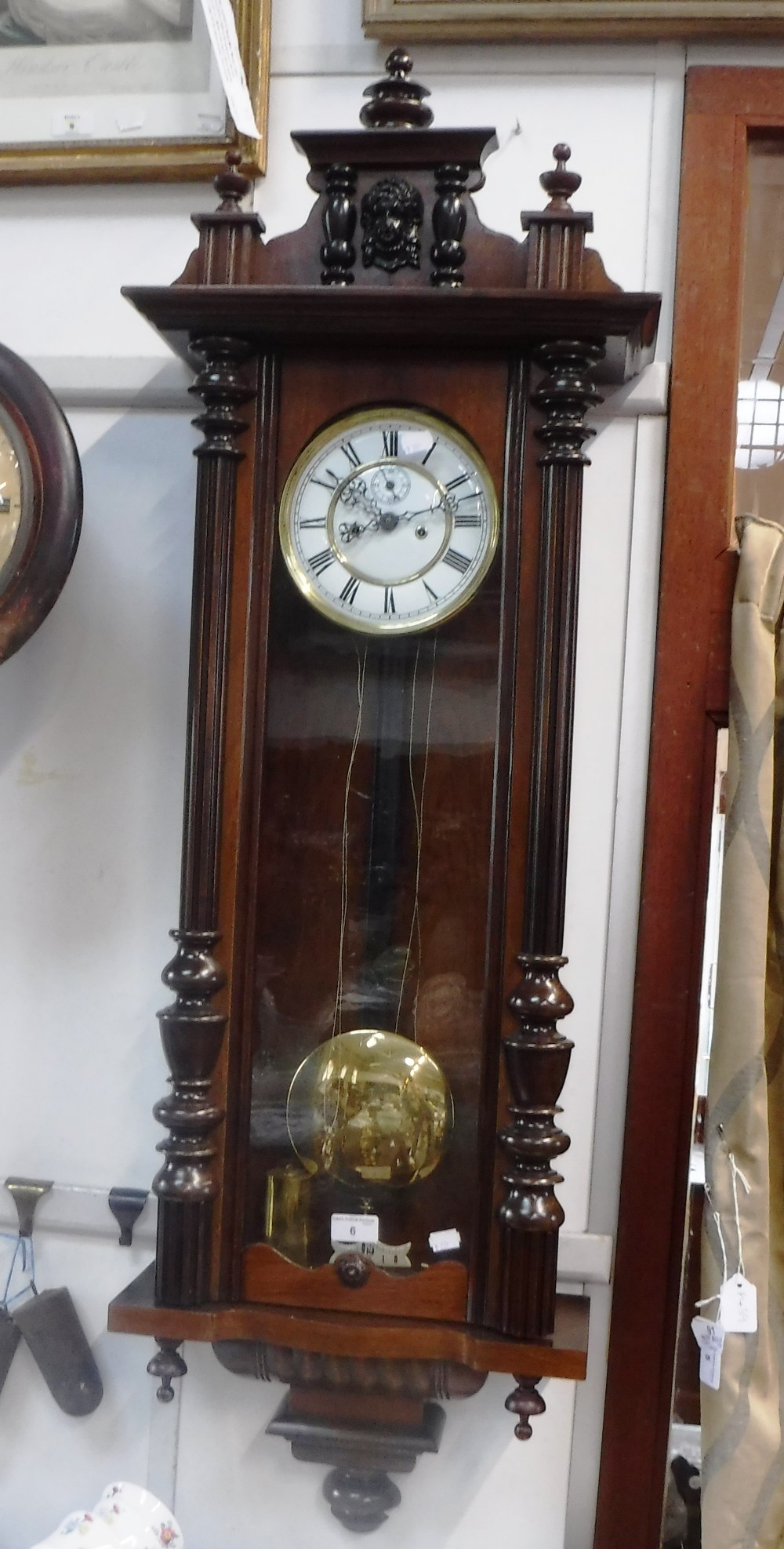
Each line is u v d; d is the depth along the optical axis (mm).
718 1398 871
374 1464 940
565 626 798
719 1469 863
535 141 971
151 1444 1018
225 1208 837
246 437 834
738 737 903
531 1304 798
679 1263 957
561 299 752
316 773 864
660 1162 959
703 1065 994
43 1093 1038
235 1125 837
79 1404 996
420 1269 826
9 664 1040
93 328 1026
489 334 789
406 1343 809
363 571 848
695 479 959
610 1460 959
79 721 1035
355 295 765
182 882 833
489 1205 812
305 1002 873
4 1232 1038
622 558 973
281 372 836
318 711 859
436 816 848
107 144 998
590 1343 971
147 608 1026
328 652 856
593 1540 967
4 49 1015
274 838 856
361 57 987
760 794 891
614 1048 973
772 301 1161
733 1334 873
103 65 1004
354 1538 995
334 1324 813
